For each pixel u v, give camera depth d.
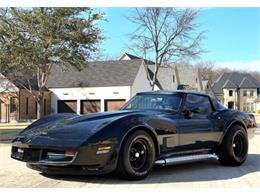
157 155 5.89
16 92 33.50
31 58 22.42
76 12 22.88
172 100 6.59
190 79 59.28
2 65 23.11
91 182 5.48
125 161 5.39
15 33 22.02
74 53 23.31
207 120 6.77
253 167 7.05
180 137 6.24
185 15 32.09
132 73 36.66
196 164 7.33
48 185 5.31
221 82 83.50
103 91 36.75
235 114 7.32
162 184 5.41
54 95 38.34
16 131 19.02
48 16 22.33
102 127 5.32
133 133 5.48
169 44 32.50
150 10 31.80
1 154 9.01
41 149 5.38
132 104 6.89
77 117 6.02
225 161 7.13
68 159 5.16
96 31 23.58
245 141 7.41
